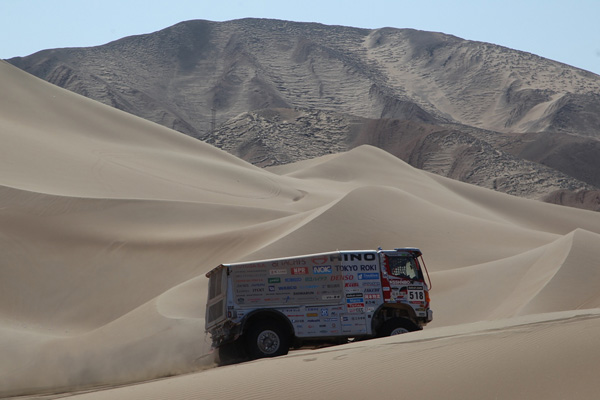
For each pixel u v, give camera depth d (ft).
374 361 70.08
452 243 284.61
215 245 280.51
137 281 265.34
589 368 55.77
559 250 209.36
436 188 618.03
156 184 441.68
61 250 283.38
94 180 410.11
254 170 590.96
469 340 74.74
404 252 110.32
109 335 179.63
